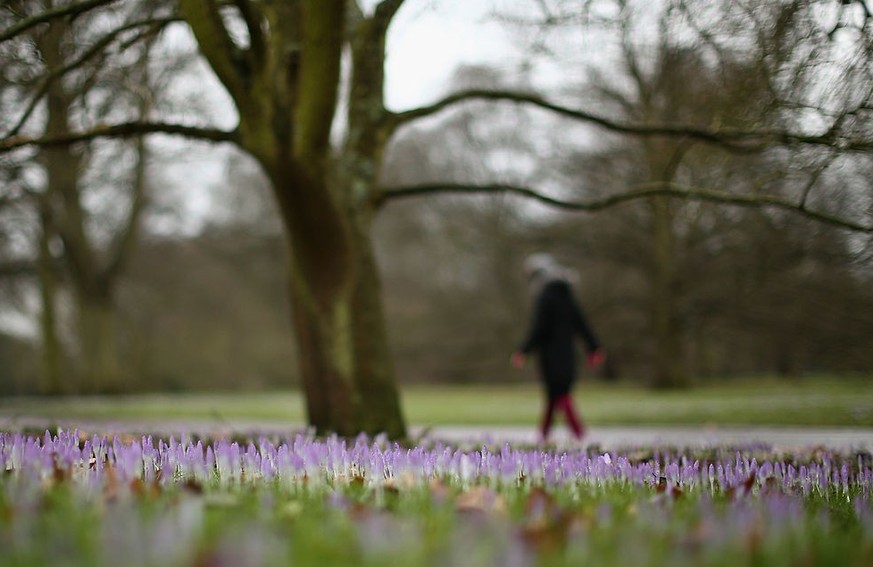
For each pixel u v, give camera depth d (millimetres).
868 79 7203
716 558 2510
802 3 7266
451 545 2418
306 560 2275
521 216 38719
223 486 3818
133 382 49188
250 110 8242
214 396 39938
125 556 2217
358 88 9766
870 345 28141
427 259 53469
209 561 2070
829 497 4535
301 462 4082
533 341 11781
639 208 31016
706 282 31125
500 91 10039
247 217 48531
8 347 47500
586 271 40438
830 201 12156
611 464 4633
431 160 46812
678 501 3783
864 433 11734
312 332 9000
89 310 37062
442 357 49156
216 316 49906
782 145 8836
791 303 29250
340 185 9359
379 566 2256
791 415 14289
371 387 9031
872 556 2732
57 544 2371
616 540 2662
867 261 10109
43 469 3688
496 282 47344
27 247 36312
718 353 40844
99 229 38781
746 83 8562
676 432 13031
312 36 7871
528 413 18906
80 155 14375
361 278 9172
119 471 3773
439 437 10242
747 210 26219
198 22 8016
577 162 32625
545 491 3699
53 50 9641
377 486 3826
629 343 38500
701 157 11273
